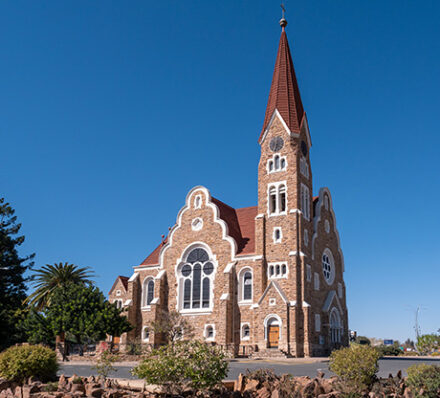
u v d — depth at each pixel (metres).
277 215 62.47
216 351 24.83
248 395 24.52
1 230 81.69
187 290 66.56
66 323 55.78
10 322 71.06
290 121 65.94
